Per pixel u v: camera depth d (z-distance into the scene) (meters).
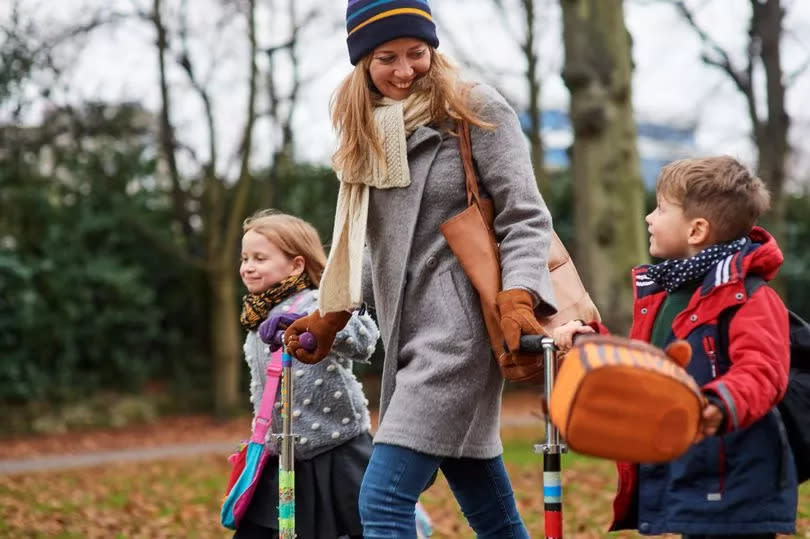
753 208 3.19
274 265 4.52
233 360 20.02
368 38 3.51
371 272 3.74
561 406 2.67
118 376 20.17
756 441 3.02
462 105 3.45
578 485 8.54
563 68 11.77
